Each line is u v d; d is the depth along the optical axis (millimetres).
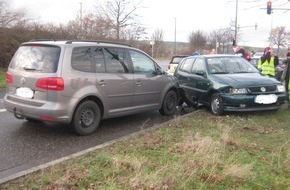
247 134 7180
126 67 7953
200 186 4523
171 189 4398
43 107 6602
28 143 6539
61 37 24609
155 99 8812
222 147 5879
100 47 7449
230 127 7562
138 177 4586
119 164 5043
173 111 9500
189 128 7523
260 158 5621
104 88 7332
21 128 7566
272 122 8453
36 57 6945
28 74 6859
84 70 7004
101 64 7379
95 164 5137
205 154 5473
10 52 20547
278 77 17125
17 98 7023
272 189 4570
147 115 9391
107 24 30719
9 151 6059
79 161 5328
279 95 9273
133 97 8102
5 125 7785
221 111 9055
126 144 6246
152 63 8805
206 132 7141
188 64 11125
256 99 8930
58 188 4367
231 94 8891
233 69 10195
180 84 10969
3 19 20609
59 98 6590
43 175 4805
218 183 4656
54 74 6594
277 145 6391
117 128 7891
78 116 6926
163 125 7805
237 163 5195
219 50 58344
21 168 5305
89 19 30688
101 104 7367
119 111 7809
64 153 6020
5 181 4641
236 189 4496
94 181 4582
